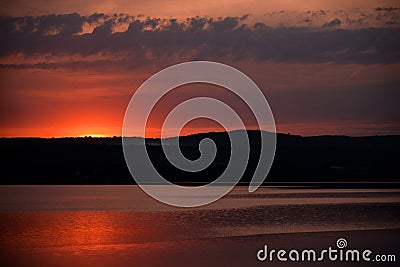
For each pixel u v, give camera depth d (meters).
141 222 39.34
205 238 30.97
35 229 35.19
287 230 34.66
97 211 47.81
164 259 24.73
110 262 23.97
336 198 64.25
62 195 68.69
